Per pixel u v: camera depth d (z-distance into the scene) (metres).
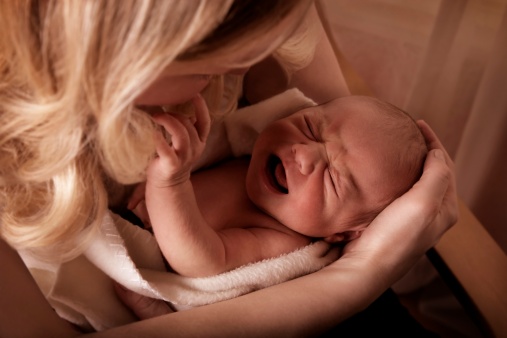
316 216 0.88
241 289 0.79
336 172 0.87
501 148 1.44
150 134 0.62
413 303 1.59
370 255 0.82
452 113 1.55
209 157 0.95
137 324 0.66
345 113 0.91
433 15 1.55
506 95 1.37
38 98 0.54
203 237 0.75
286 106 0.98
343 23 1.67
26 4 0.49
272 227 0.91
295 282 0.77
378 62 1.71
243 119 0.96
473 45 1.41
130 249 0.80
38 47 0.51
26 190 0.66
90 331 0.83
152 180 0.69
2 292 0.62
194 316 0.68
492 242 0.98
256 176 0.90
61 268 0.76
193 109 0.78
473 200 1.57
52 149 0.57
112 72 0.48
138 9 0.45
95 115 0.52
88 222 0.71
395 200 0.85
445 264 0.94
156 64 0.47
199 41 0.48
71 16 0.47
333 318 0.76
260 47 0.52
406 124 0.91
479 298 0.90
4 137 0.58
